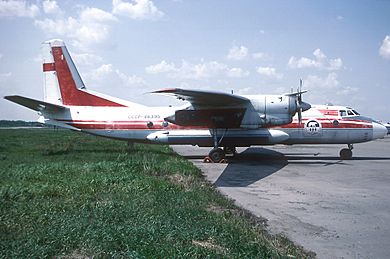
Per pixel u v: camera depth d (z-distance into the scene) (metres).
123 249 5.69
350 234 7.08
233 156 22.41
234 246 5.92
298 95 19.20
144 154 20.62
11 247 5.57
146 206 8.44
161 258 5.32
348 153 21.47
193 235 6.34
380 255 5.96
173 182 11.83
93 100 21.91
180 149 30.75
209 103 19.05
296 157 22.36
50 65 22.31
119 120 21.42
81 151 23.02
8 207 8.06
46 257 5.33
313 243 6.55
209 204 9.16
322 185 12.61
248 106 19.00
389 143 42.06
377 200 10.17
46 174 12.85
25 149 24.66
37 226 6.70
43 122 21.86
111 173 12.98
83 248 5.69
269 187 12.24
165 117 20.94
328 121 20.70
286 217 8.35
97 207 8.09
